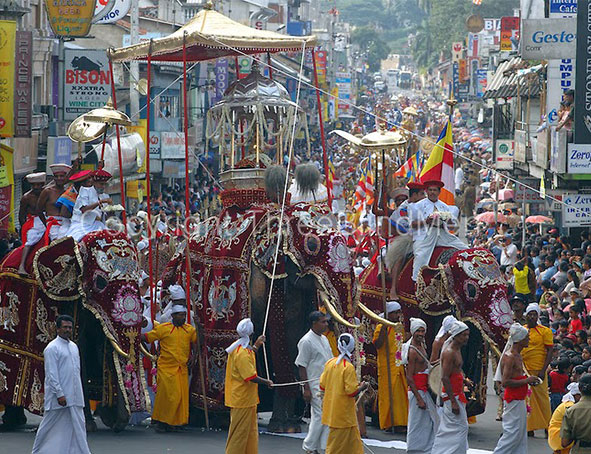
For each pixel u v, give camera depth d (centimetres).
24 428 1900
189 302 1920
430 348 1919
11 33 3019
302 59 1986
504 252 3372
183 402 1869
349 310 1842
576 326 2277
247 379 1559
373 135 1986
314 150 8375
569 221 2962
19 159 3709
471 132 10219
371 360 1958
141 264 2406
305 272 1847
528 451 1786
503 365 1612
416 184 1991
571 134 3048
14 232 3175
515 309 2017
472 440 1859
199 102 5991
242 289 1886
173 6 6944
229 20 2069
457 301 1878
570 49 3197
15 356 1836
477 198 5825
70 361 1545
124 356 1802
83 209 1823
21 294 1836
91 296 1802
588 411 1430
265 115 1980
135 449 1694
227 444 1581
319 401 1633
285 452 1691
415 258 1936
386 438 1850
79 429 1556
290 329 1878
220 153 2005
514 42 6562
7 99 3042
